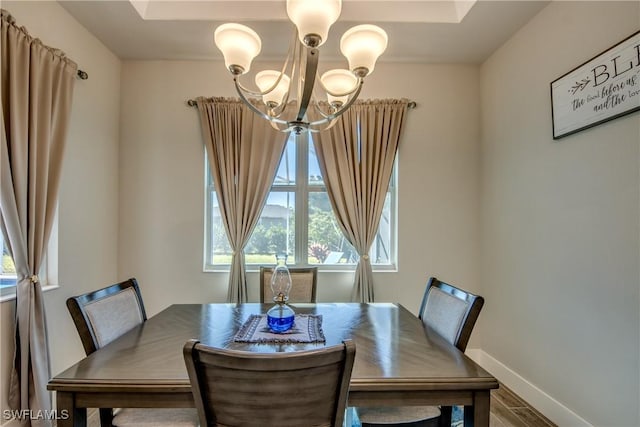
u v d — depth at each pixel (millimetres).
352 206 2832
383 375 1114
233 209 2797
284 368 858
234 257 2777
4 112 1689
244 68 1495
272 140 2848
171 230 2885
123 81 2879
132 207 2867
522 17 2271
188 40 2584
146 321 1677
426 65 2961
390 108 2877
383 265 2990
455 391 1112
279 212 2988
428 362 1220
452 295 1611
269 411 898
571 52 1941
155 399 1061
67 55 2229
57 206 2152
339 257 2990
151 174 2883
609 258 1692
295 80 2498
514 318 2445
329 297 2893
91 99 2484
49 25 2070
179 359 1220
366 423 1340
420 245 2938
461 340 1397
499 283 2641
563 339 1980
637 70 1540
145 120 2885
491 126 2773
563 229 1992
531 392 2238
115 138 2801
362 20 2326
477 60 2881
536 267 2223
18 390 1742
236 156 2826
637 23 1559
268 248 2977
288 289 1567
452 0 2338
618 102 1631
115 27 2404
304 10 1220
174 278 2877
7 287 1820
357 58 1478
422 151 2953
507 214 2545
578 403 1869
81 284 2377
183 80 2904
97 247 2566
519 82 2416
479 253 2939
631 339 1584
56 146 2018
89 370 1126
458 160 2959
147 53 2775
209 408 918
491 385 1082
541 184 2182
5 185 1667
